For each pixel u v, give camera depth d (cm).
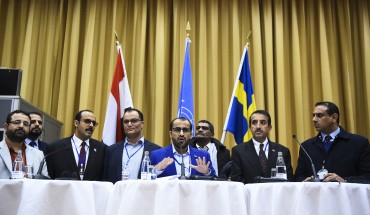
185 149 358
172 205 232
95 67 573
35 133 421
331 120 362
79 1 590
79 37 586
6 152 344
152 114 557
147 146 388
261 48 586
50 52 578
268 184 247
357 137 356
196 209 233
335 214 238
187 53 504
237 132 482
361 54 593
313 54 590
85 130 392
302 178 359
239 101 492
